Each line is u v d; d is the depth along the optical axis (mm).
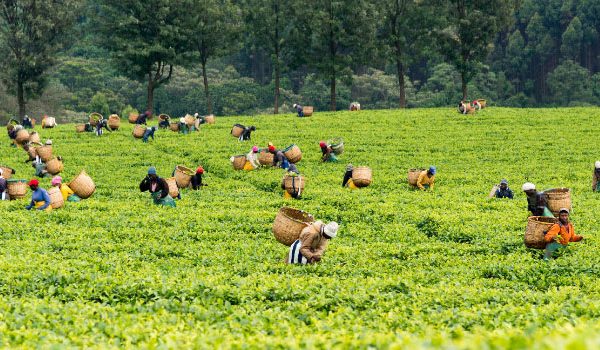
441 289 19172
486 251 26672
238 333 13500
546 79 187125
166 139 66875
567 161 56188
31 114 129875
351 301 17438
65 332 13688
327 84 159625
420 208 35656
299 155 52438
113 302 17234
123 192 41969
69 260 22375
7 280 18812
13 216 31344
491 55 196250
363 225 31828
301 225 22594
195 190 42781
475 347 7707
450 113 85000
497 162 55906
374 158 56719
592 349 6391
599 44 186000
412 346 8156
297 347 11047
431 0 105625
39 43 96688
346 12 103625
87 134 70375
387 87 159750
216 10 103938
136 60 101812
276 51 111562
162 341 12500
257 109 152875
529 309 16406
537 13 192375
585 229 29719
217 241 27844
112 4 103375
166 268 22547
